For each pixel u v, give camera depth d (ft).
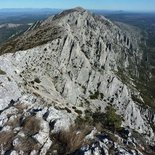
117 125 156.76
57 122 96.22
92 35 623.36
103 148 87.35
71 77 383.45
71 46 410.72
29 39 436.76
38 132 91.56
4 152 84.53
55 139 91.30
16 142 87.40
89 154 83.97
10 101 131.64
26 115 102.17
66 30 446.19
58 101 280.10
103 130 108.68
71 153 85.35
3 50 409.28
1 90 150.00
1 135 90.74
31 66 331.36
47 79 331.16
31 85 279.08
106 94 420.36
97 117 242.17
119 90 438.81
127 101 434.30
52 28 478.18
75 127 96.89
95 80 418.10
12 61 311.27
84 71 409.69
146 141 142.31
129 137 133.49
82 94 384.47
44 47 370.12
